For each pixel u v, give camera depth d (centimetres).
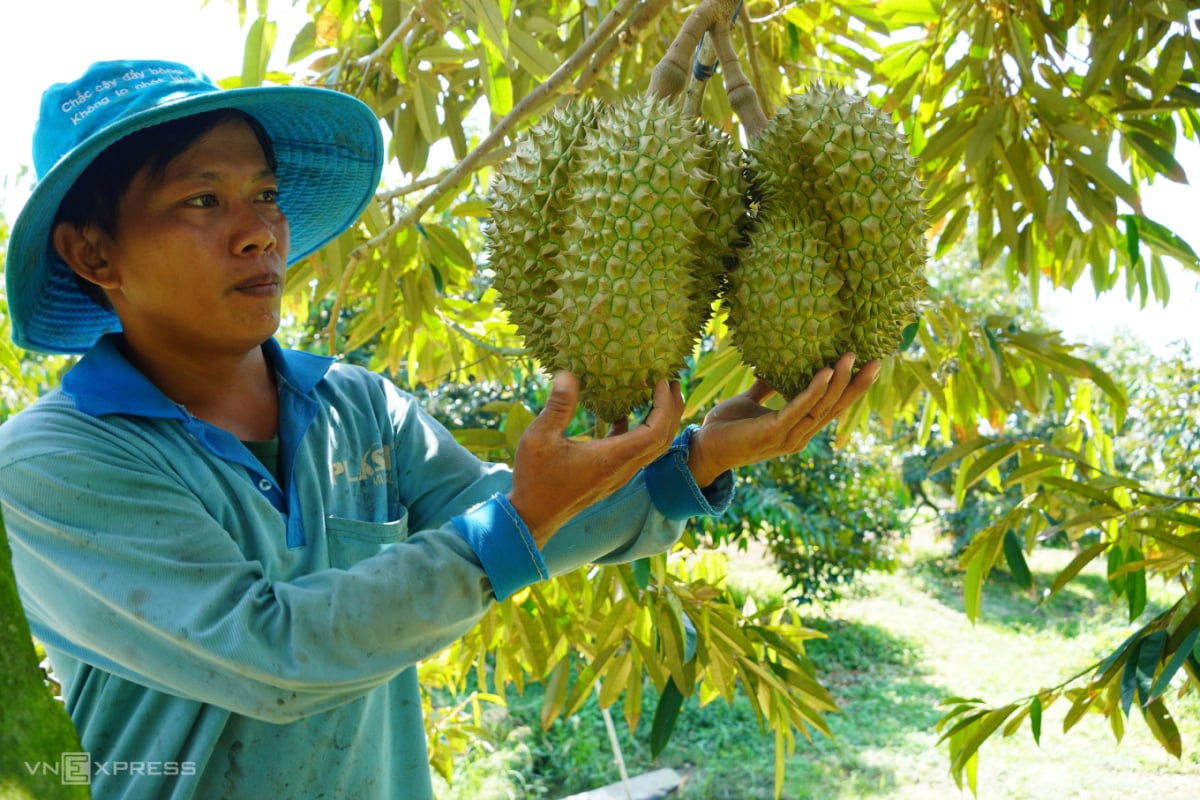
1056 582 255
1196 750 696
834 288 127
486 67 198
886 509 1064
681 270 122
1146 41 223
